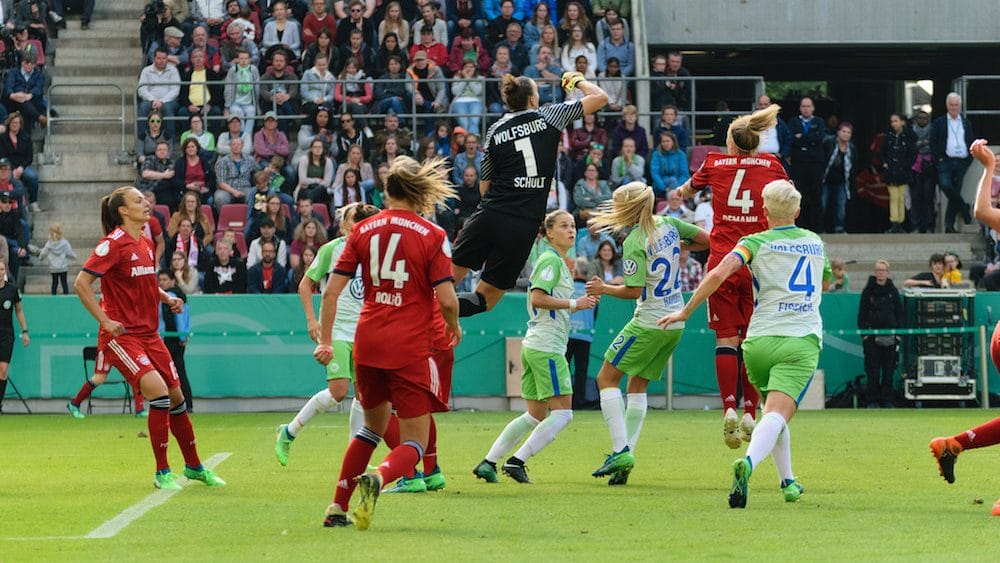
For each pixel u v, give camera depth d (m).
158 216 31.47
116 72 37.53
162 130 34.19
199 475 14.94
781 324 12.84
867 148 47.03
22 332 27.88
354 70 35.25
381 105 34.34
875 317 29.16
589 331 28.03
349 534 11.10
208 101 34.94
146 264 14.70
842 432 22.28
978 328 29.20
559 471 16.58
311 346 29.00
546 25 36.47
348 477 11.55
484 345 29.30
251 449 19.92
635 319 15.38
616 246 30.39
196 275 30.17
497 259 13.54
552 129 13.55
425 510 12.67
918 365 29.42
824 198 35.31
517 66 35.53
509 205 13.44
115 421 26.27
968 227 35.59
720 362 16.06
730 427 15.88
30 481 15.53
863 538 10.70
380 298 11.33
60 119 35.16
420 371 11.28
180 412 14.86
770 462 17.45
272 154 33.31
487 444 20.42
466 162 31.92
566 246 15.50
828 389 29.95
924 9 38.22
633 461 15.05
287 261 30.39
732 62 42.88
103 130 36.81
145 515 12.41
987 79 36.41
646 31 38.00
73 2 38.31
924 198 35.53
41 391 28.80
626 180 32.50
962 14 38.19
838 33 38.16
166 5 36.06
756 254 12.87
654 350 15.36
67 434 22.92
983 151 12.65
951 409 29.00
